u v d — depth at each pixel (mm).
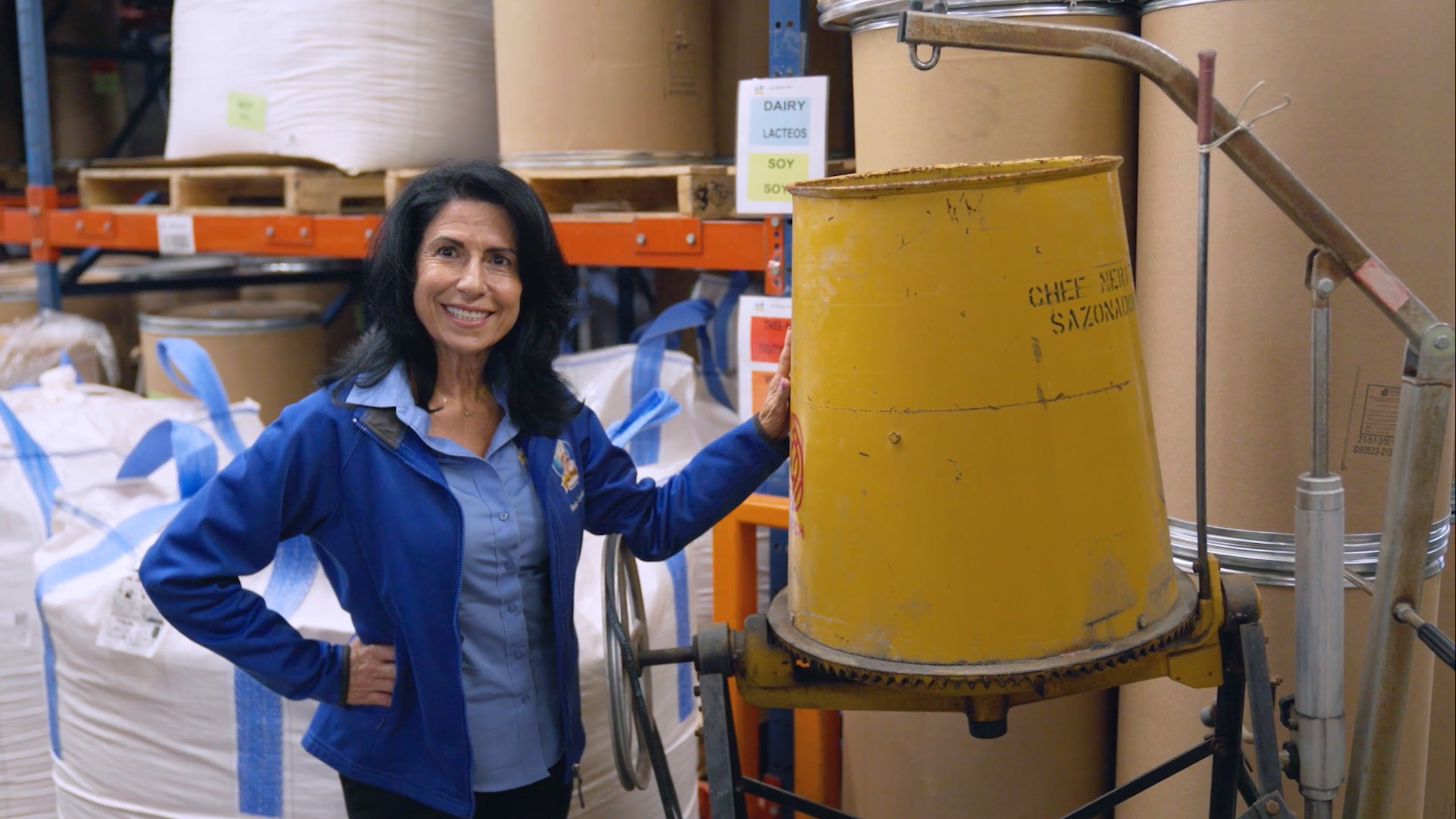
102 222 2967
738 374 2260
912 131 1604
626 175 2143
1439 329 1085
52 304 3150
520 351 1368
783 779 2127
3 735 2074
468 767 1321
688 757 1857
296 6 2418
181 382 2369
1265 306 1448
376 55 2412
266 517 1281
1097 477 1050
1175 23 1460
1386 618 1161
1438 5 1387
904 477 1046
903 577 1060
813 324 1104
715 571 1943
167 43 3941
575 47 2156
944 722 1733
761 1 2291
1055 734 1721
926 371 1027
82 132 3648
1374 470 1462
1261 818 1120
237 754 1674
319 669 1317
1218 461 1511
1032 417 1021
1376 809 1207
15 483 2088
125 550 1795
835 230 1062
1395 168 1398
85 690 1744
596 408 2189
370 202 2979
